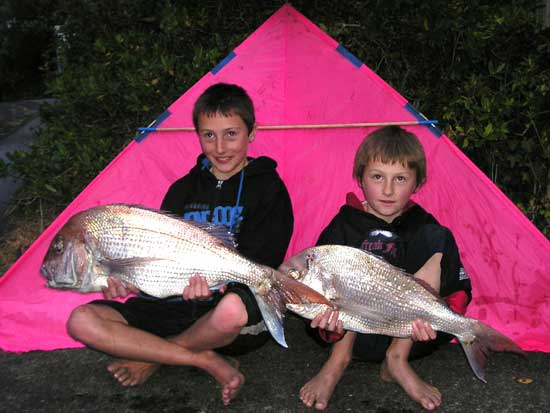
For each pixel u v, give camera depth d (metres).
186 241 2.21
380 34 4.41
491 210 3.01
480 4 4.52
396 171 2.53
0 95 16.42
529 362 2.77
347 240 2.66
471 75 4.15
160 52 4.71
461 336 2.26
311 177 3.47
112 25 5.15
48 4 17.66
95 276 2.24
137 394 2.53
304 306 2.27
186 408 2.43
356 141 3.38
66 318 2.99
